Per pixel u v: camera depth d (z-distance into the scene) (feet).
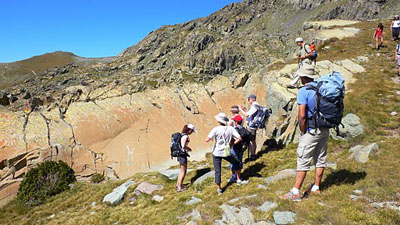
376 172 18.95
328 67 52.19
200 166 44.39
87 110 81.56
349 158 23.81
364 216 14.17
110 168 70.95
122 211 27.61
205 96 100.58
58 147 67.21
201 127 90.89
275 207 17.12
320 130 15.99
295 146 34.24
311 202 16.70
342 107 15.48
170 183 32.83
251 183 23.82
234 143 23.07
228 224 17.06
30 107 75.31
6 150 61.16
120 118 83.56
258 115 31.09
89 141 73.92
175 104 96.07
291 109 44.39
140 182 36.09
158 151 79.36
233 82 102.27
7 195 54.19
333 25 89.35
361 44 65.77
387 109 33.45
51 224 30.35
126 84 99.96
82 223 27.43
